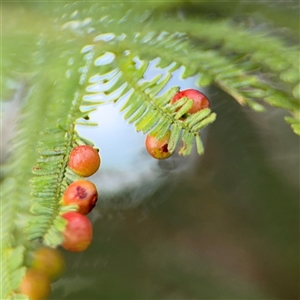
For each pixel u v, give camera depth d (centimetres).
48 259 22
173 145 21
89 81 24
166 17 28
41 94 24
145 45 25
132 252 33
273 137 34
